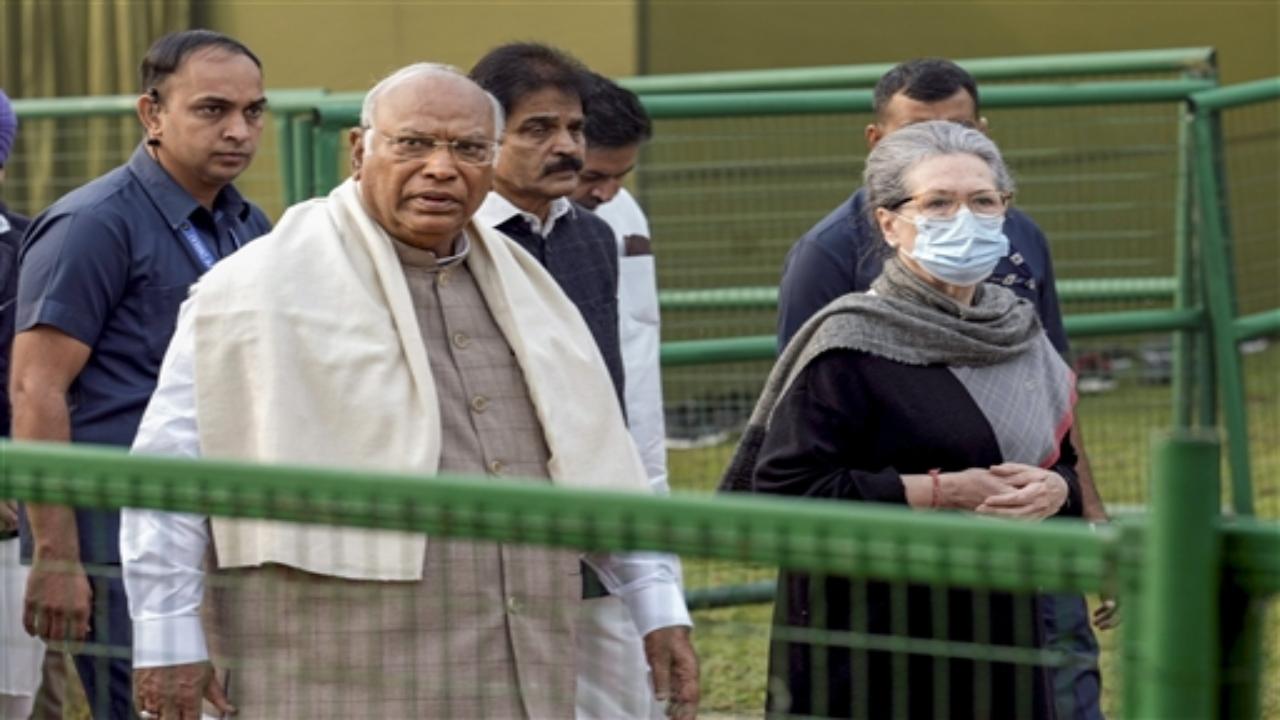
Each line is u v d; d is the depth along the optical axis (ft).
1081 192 29.60
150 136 16.33
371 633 12.41
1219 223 27.22
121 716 15.71
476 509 9.25
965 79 18.29
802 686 12.62
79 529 15.16
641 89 27.02
